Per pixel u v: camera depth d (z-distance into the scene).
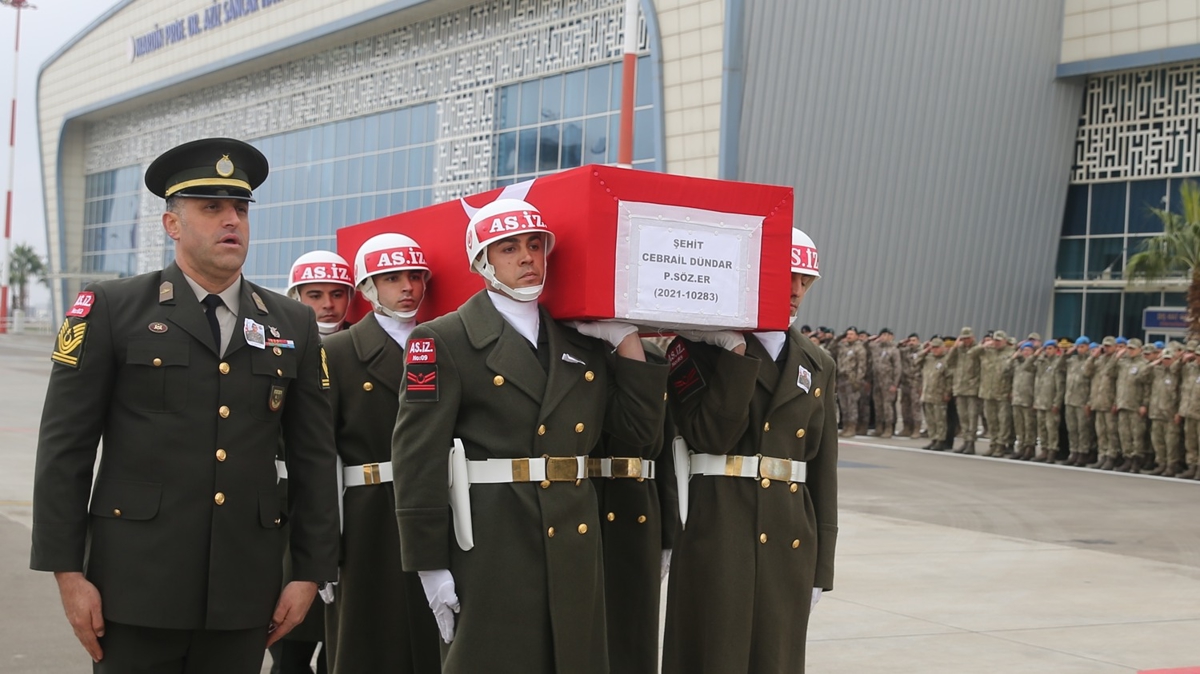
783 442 4.79
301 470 3.78
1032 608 7.66
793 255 4.79
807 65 23.86
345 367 5.25
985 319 27.12
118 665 3.47
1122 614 7.55
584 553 4.15
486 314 4.21
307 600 3.72
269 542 3.64
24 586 7.57
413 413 4.11
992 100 26.39
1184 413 15.40
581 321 4.26
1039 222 27.59
